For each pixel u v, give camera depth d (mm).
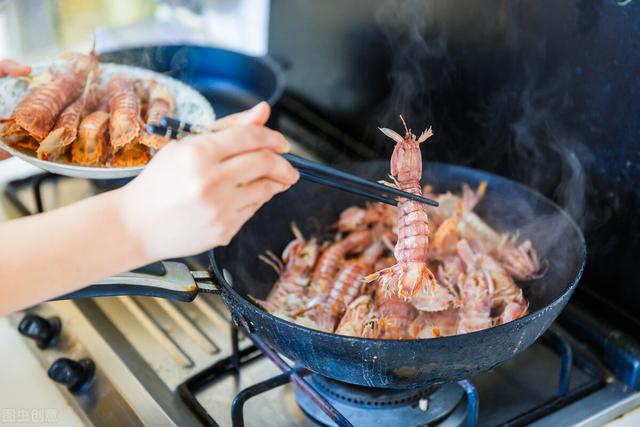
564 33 856
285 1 1209
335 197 939
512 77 925
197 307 933
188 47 1186
